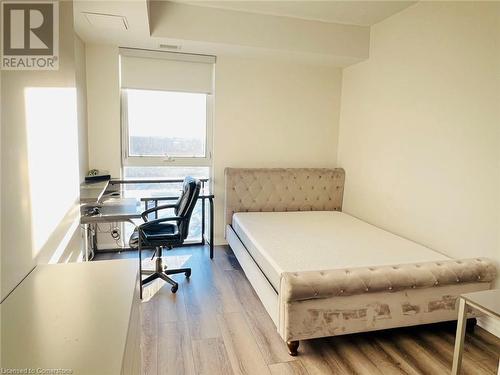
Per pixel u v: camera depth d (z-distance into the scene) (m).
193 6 3.23
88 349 0.90
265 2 3.12
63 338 0.95
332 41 3.62
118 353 0.89
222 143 4.00
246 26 3.38
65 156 1.66
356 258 2.49
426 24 2.92
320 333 2.04
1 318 1.03
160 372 1.92
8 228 1.13
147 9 2.66
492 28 2.35
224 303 2.74
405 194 3.20
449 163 2.71
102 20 2.78
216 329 2.37
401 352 2.16
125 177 3.86
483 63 2.42
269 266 2.45
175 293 2.90
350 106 4.11
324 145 4.35
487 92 2.39
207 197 3.67
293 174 4.11
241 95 3.97
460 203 2.62
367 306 2.09
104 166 3.67
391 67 3.37
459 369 1.79
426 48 2.93
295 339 2.01
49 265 1.40
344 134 4.25
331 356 2.11
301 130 4.23
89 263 1.46
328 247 2.74
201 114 3.99
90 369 0.83
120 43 3.44
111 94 3.60
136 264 1.47
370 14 3.34
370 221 3.74
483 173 2.43
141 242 2.84
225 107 3.94
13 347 0.91
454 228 2.68
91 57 3.49
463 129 2.59
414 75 3.07
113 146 3.67
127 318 1.06
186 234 2.96
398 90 3.28
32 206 1.31
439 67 2.80
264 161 4.16
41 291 1.20
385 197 3.48
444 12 2.74
